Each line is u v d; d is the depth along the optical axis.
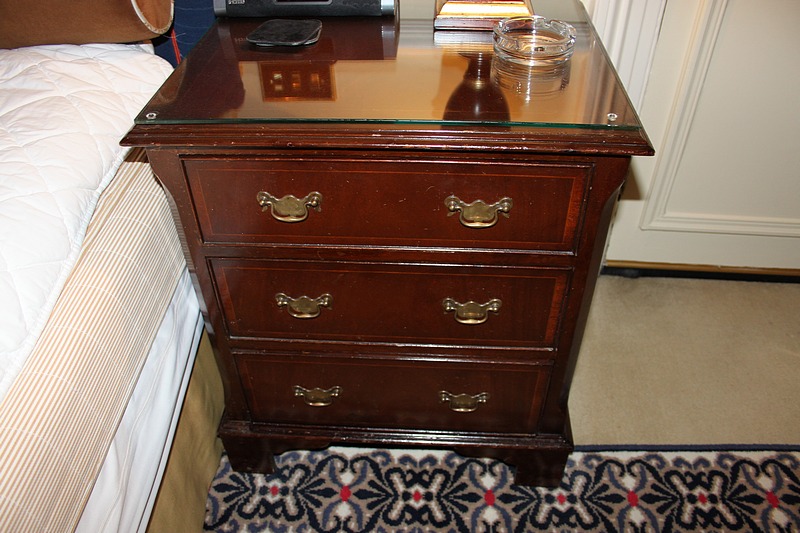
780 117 1.30
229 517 1.12
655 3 1.14
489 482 1.17
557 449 1.07
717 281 1.60
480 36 0.95
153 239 0.90
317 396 1.05
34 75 0.90
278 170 0.78
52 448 0.65
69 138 0.82
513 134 0.72
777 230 1.48
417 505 1.14
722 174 1.40
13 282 0.69
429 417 1.08
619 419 1.28
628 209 1.48
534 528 1.10
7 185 0.74
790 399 1.32
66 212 0.77
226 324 0.96
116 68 0.95
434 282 0.89
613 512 1.12
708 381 1.35
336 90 0.80
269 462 1.17
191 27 1.10
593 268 0.85
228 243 0.86
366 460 1.21
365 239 0.84
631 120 0.73
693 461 1.20
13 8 0.88
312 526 1.11
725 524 1.10
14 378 0.67
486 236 0.82
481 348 0.96
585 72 0.83
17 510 0.60
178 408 0.97
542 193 0.78
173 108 0.77
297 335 0.97
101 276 0.79
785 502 1.13
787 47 1.20
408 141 0.72
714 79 1.26
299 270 0.89
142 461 0.84
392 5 0.98
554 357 0.96
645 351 1.42
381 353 0.98
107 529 0.75
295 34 0.92
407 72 0.84
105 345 0.76
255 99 0.78
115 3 0.89
